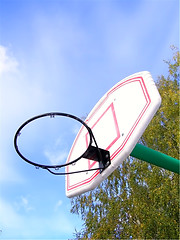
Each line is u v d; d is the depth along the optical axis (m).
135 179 6.95
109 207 7.20
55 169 2.36
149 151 2.71
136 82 2.70
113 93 3.04
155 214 6.04
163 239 5.79
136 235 6.29
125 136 2.43
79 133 3.35
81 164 2.96
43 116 2.22
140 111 2.42
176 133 6.37
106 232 6.75
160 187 6.09
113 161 2.40
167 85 8.16
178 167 2.83
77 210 7.95
